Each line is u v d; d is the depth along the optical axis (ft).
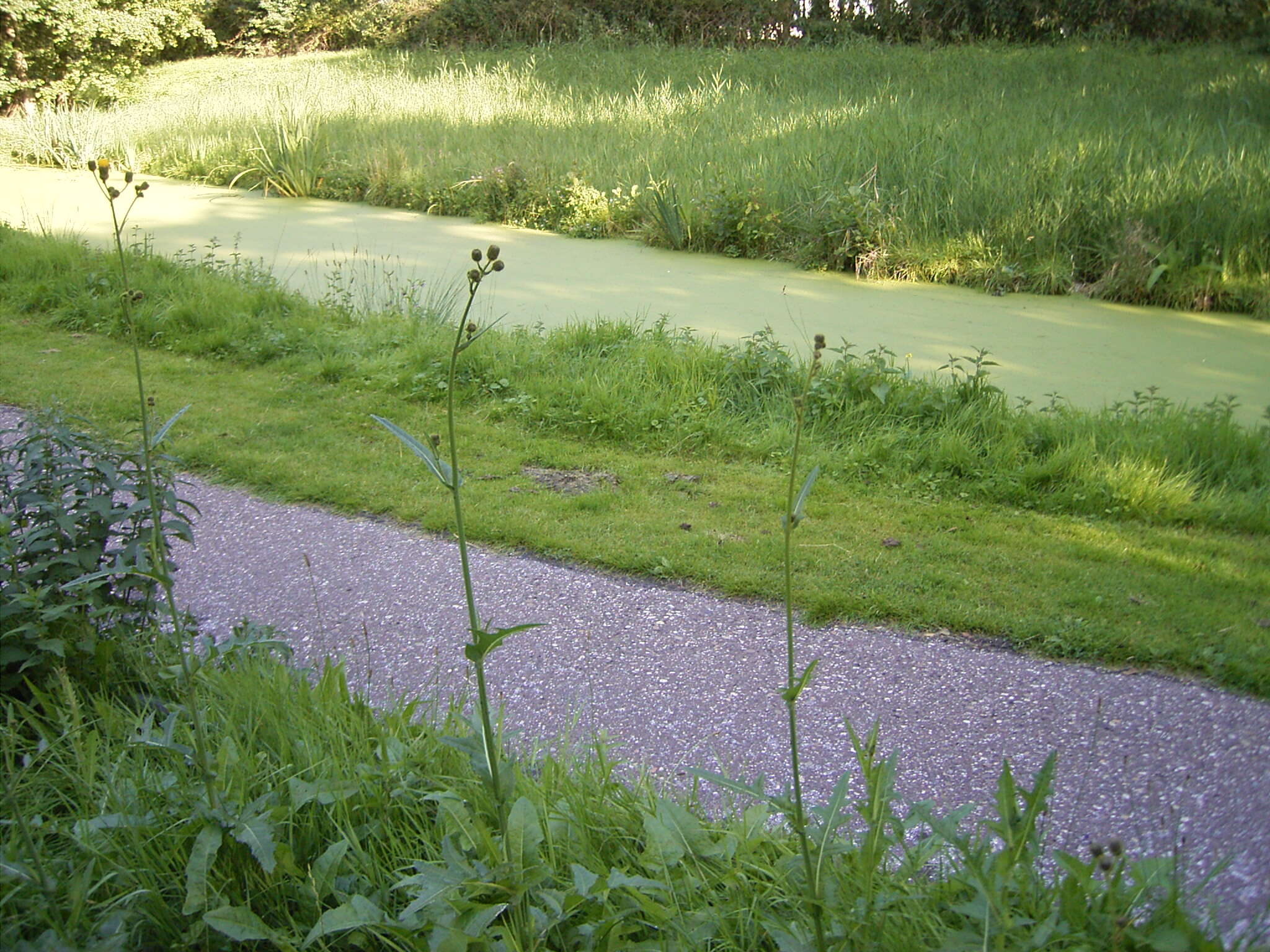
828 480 16.44
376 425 18.48
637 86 50.42
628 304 25.08
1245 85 44.19
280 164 39.24
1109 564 13.67
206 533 14.55
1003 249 27.22
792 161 32.42
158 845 7.60
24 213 33.88
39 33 55.21
